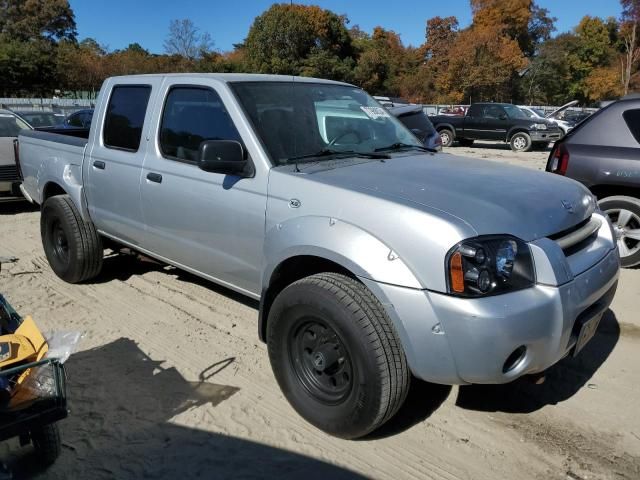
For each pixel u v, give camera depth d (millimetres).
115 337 4383
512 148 20875
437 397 3549
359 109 4379
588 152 5844
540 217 2945
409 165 3631
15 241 7266
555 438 3146
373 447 3074
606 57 63719
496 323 2566
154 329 4516
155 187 4215
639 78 59125
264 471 2891
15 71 44250
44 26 58188
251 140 3557
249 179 3516
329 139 3895
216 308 4910
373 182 3154
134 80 4637
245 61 51469
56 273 5562
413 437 3162
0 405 2471
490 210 2842
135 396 3572
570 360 4004
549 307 2695
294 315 3090
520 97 60281
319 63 50156
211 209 3770
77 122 13344
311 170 3420
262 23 50125
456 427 3250
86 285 5477
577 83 64250
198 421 3309
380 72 55750
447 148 22094
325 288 2908
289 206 3254
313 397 3160
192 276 5691
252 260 3576
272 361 3316
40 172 5633
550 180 3521
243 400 3518
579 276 2936
